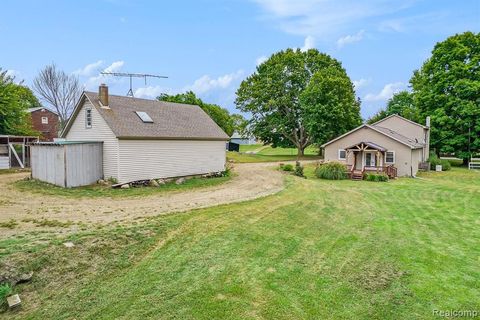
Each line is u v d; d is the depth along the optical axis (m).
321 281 7.40
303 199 15.77
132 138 19.34
